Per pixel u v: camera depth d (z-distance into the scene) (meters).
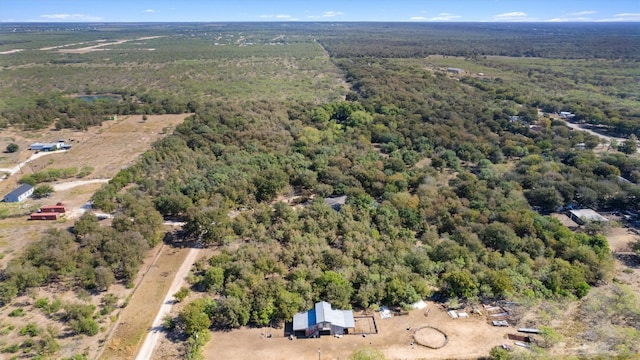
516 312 80.69
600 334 74.56
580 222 114.44
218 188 124.38
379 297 82.31
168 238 107.44
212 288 85.31
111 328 76.25
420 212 114.19
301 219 109.94
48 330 73.19
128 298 84.12
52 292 85.12
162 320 78.50
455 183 135.88
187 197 118.62
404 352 71.44
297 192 134.88
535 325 77.56
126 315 79.56
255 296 79.94
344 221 108.69
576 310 81.50
